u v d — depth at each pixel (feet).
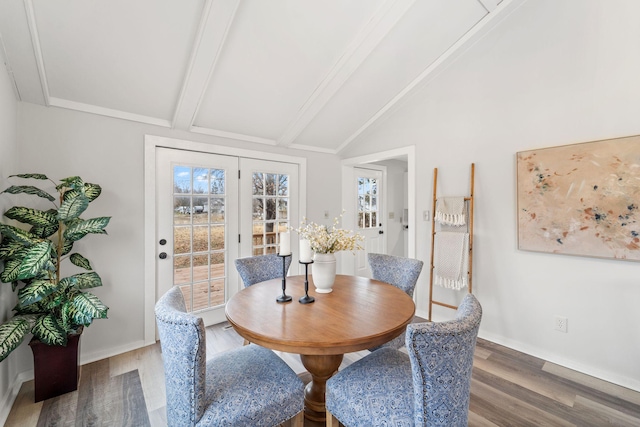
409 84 10.14
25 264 5.32
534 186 7.69
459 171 9.39
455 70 9.41
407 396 3.87
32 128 6.92
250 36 7.14
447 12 7.72
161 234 8.94
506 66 8.28
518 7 7.90
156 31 6.45
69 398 6.14
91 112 7.64
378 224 15.99
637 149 6.20
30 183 6.87
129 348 8.22
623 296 6.49
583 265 7.02
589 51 6.87
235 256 10.53
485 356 7.80
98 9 5.81
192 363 3.53
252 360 4.75
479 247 8.91
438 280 9.69
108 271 7.91
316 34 7.55
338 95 9.94
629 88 6.35
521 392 6.29
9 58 5.85
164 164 8.98
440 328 3.20
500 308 8.46
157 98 8.09
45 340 5.63
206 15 6.13
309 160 12.59
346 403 3.99
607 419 5.47
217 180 10.11
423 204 10.39
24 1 5.19
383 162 16.21
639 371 6.29
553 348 7.50
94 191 6.98
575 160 7.01
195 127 9.41
